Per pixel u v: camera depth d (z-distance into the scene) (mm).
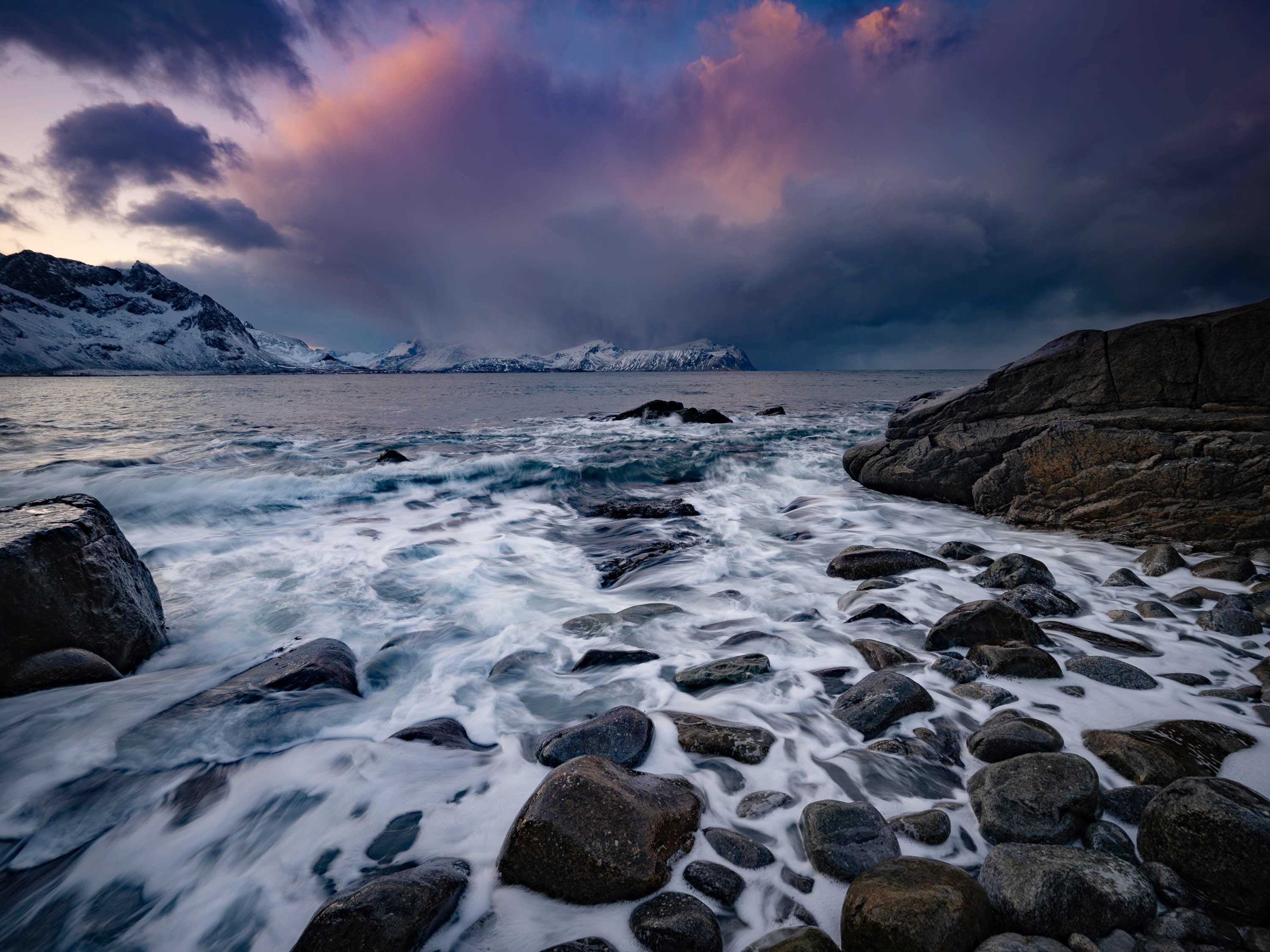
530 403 39969
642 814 2492
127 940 2363
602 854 2330
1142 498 7273
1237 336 7160
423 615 5824
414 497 11633
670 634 5055
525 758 3361
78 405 35688
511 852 2449
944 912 1958
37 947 2361
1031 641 4344
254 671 4289
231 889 2564
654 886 2309
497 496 11977
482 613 5805
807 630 5023
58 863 2744
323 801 3057
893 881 2129
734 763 3162
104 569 4613
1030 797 2561
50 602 4191
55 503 4973
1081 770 2635
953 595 5742
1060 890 2066
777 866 2449
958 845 2516
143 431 21844
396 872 2539
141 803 3076
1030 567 5840
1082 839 2473
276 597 6191
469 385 76750
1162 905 2152
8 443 17891
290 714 3771
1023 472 8516
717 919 2209
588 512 10578
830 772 3062
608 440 19688
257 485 11336
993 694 3656
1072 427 7980
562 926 2234
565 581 7027
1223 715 3385
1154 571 6141
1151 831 2336
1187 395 7520
